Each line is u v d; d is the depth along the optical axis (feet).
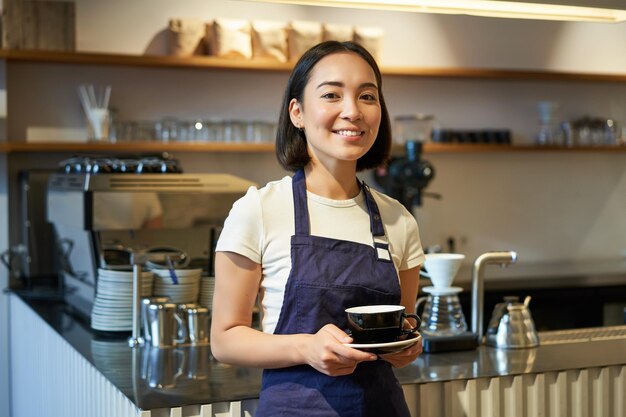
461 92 17.92
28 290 14.33
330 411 6.01
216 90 16.19
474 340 9.46
